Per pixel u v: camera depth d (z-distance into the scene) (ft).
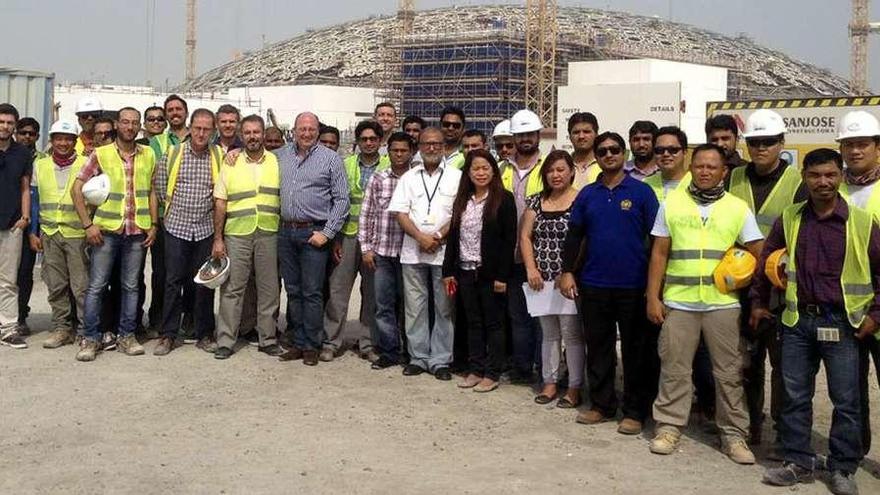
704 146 17.92
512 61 202.90
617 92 95.91
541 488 16.49
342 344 27.22
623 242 19.43
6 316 26.55
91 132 28.22
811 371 16.80
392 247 24.29
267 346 26.21
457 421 20.42
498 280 22.48
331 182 24.61
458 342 24.57
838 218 16.12
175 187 25.45
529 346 23.47
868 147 16.98
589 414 20.44
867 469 17.92
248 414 20.71
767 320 17.83
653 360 19.77
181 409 21.04
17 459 17.74
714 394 20.13
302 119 24.62
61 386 22.75
